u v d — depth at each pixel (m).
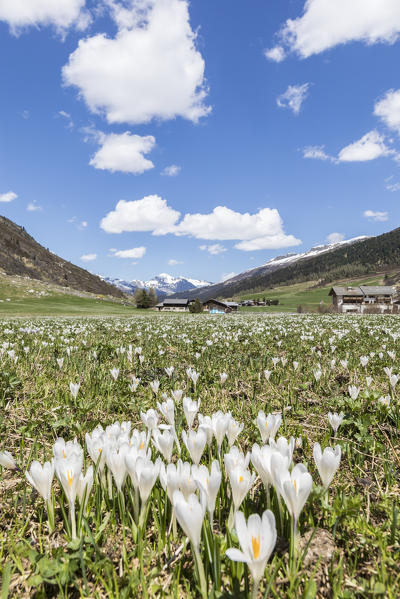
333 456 1.79
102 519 2.08
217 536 1.82
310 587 1.46
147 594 1.56
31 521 2.23
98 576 1.62
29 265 191.62
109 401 4.73
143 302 125.94
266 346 10.30
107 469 2.22
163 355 8.84
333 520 2.08
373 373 6.57
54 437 3.65
